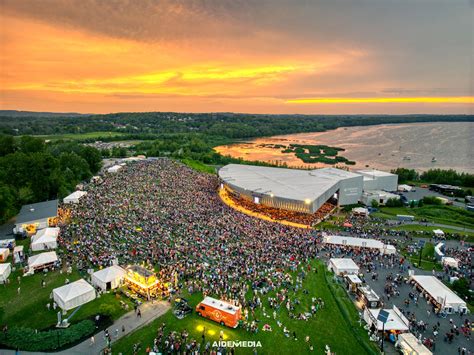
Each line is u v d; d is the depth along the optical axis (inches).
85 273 2322.8
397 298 2172.7
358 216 4138.8
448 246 3174.2
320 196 3976.4
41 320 1835.6
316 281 2347.4
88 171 5477.4
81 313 1894.7
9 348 1620.3
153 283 2086.6
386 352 1696.6
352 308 2066.9
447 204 4953.3
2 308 1863.9
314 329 1849.2
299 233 3203.7
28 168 4040.4
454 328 1854.1
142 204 3929.6
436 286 2180.1
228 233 3068.4
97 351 1616.6
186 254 2615.7
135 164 6830.7
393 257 2792.8
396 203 4744.1
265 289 2164.1
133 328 1786.4
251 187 4429.1
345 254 2802.7
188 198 4340.6
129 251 2645.2
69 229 3058.6
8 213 3358.8
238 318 1843.0
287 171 5403.5
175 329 1782.7
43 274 2297.0
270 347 1685.5
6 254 2546.8
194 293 2123.5
